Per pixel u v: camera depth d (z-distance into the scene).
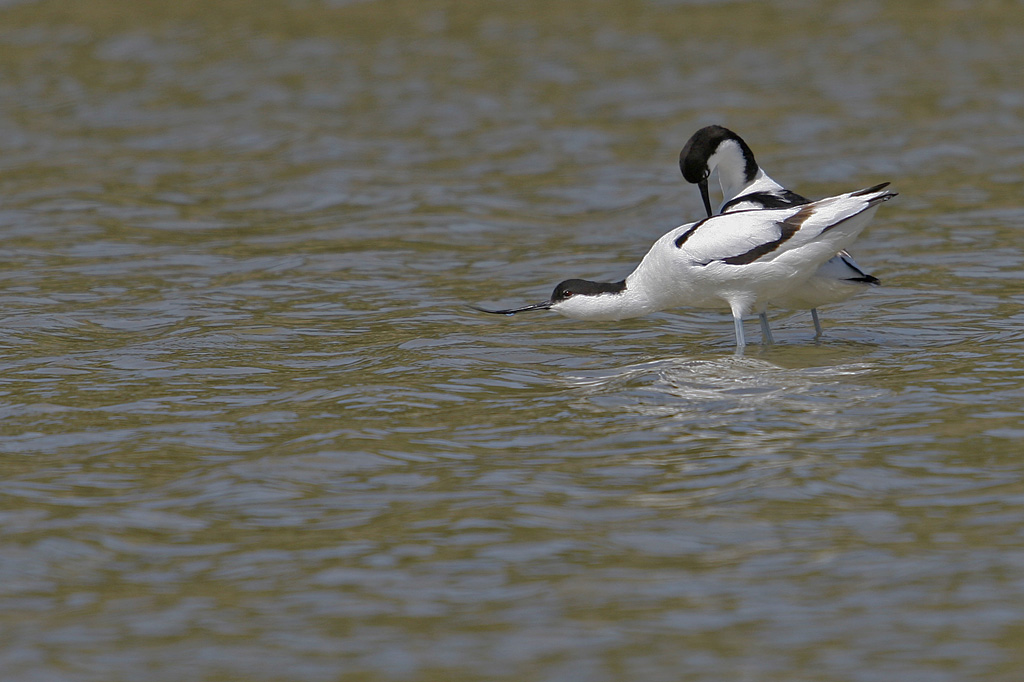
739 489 8.61
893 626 6.70
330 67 28.19
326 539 8.05
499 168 21.70
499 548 7.83
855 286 12.16
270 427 10.24
